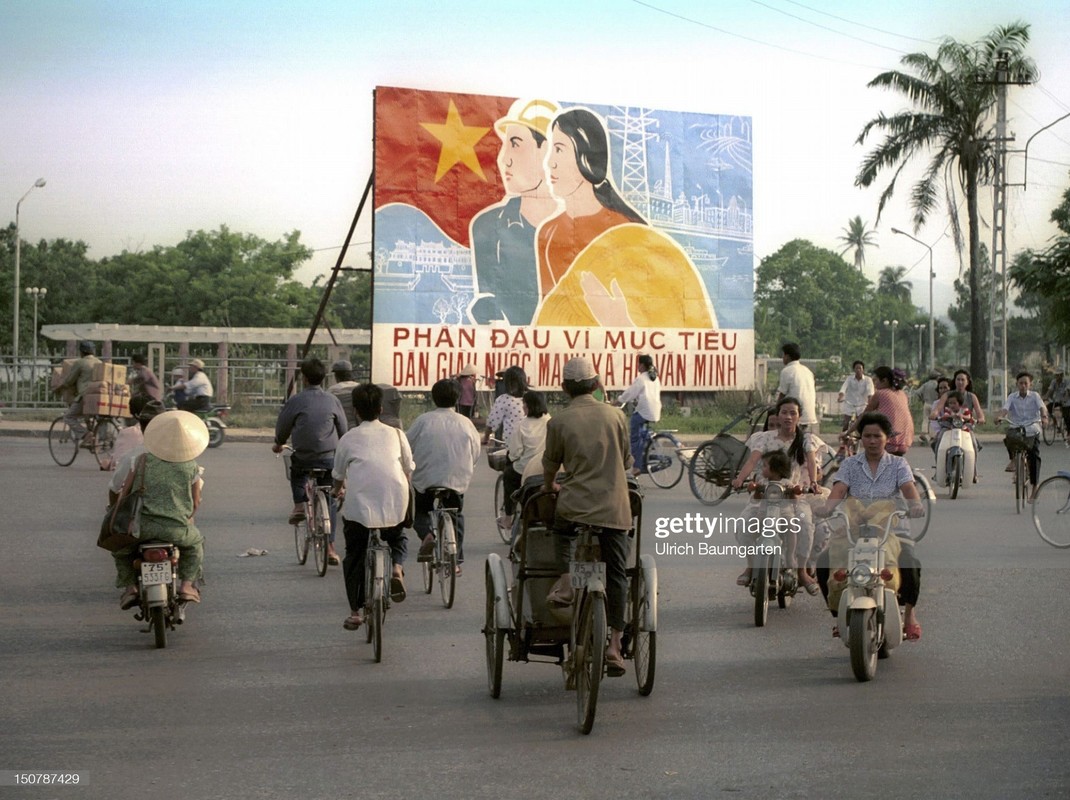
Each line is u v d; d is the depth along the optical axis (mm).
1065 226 37344
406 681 7613
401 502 8469
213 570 11703
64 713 6805
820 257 126438
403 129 29953
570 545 7156
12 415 34031
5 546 12758
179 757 6020
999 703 7109
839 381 70000
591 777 5727
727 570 12062
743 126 33188
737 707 7031
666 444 19469
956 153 43156
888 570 7930
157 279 71250
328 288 30219
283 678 7656
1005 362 37656
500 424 13422
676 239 32562
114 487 8609
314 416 11570
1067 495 13430
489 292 30797
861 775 5758
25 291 77562
